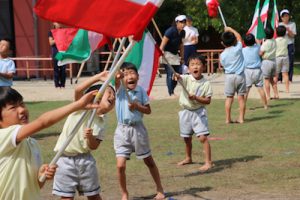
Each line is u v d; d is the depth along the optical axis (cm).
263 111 2108
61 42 1107
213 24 4200
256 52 2130
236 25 4241
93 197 930
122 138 1108
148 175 1300
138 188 1199
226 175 1277
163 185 1212
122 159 1107
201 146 1582
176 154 1495
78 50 1105
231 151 1503
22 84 3441
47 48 3794
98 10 722
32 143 699
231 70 1875
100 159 1452
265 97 2152
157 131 1809
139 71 1189
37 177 686
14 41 3775
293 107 2173
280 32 2550
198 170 1326
